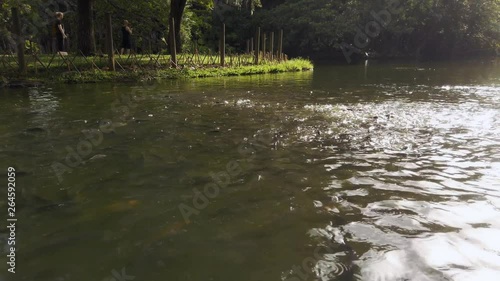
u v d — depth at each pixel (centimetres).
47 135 558
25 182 373
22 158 448
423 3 3209
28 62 1256
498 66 2467
